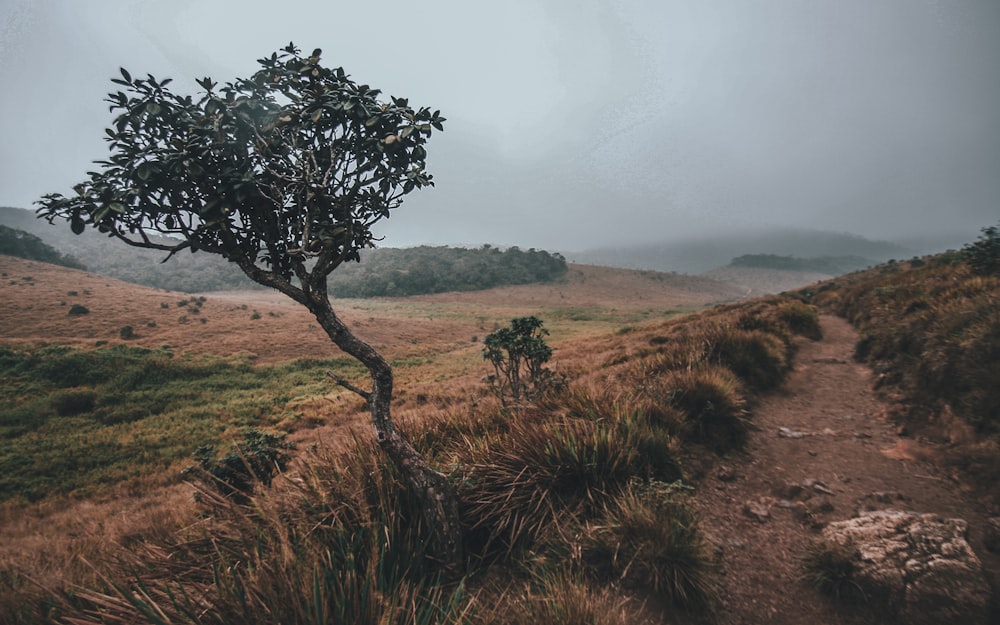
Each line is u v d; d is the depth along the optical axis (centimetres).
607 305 15762
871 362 741
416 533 240
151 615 152
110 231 193
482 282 18488
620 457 318
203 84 207
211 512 252
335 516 225
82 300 7438
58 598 191
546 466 311
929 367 524
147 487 1706
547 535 271
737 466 415
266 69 229
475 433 413
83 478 1919
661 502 285
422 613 176
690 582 231
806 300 2122
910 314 756
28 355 4319
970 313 535
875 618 226
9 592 206
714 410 470
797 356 883
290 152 237
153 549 233
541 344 688
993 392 397
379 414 230
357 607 161
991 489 319
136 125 199
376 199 246
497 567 259
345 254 230
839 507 335
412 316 10812
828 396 624
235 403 3272
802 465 418
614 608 192
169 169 190
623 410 409
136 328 6309
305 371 4681
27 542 959
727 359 686
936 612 217
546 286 19075
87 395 3394
